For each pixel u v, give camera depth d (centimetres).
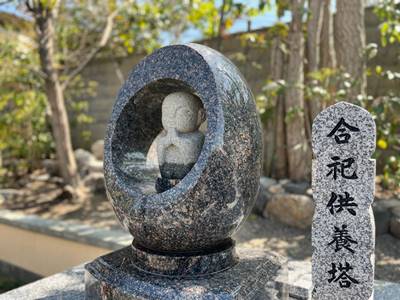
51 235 474
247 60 675
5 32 766
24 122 796
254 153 229
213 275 227
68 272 324
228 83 223
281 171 584
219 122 213
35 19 602
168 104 241
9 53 664
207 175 211
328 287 236
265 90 520
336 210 231
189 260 227
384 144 460
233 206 222
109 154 246
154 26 743
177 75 229
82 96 955
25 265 504
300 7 526
